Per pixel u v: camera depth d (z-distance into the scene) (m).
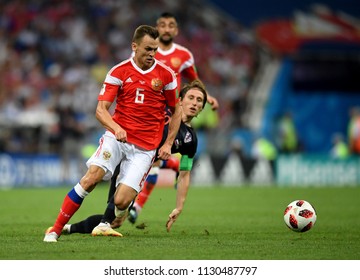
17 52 111.50
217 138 102.81
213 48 120.94
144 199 36.62
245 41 123.12
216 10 123.50
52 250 25.91
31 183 82.88
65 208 27.92
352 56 124.56
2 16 113.94
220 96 115.62
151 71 28.23
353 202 59.50
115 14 118.12
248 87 118.81
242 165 89.19
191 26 121.81
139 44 27.62
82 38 114.56
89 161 28.00
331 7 126.25
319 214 47.12
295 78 122.56
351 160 91.94
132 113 28.33
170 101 28.77
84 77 109.94
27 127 92.00
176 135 30.62
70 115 94.38
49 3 116.00
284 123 107.38
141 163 28.41
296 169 90.56
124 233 32.72
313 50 124.06
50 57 112.00
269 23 124.56
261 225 38.50
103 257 24.45
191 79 38.03
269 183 89.81
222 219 42.69
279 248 27.44
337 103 121.25
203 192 73.56
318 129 119.75
